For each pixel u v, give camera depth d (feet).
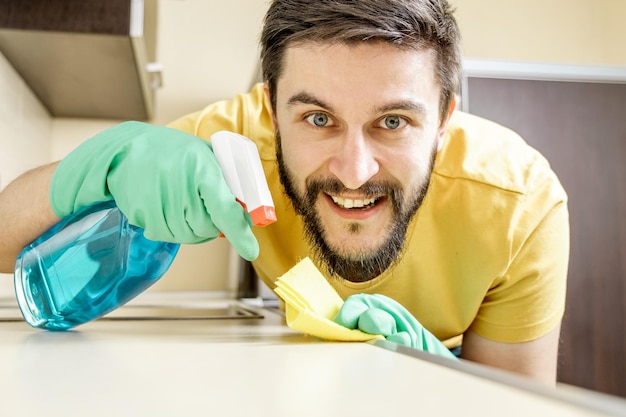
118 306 1.99
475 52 5.56
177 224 1.81
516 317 2.97
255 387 0.97
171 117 5.02
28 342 1.58
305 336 1.80
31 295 1.88
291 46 2.23
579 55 5.71
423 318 2.98
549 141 4.39
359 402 0.86
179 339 1.69
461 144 3.00
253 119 3.15
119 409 0.82
